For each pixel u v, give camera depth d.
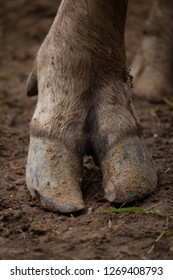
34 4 8.26
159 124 5.57
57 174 3.89
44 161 3.91
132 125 4.02
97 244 3.63
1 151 4.93
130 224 3.81
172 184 4.22
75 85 3.98
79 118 3.98
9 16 8.09
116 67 4.06
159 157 4.77
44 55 4.08
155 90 6.06
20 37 7.65
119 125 3.98
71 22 3.96
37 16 8.09
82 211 3.92
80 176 3.98
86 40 3.95
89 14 3.93
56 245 3.64
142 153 4.00
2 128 5.44
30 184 3.98
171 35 6.18
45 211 3.95
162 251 3.56
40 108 4.03
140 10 8.16
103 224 3.81
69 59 3.97
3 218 3.89
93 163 4.53
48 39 4.09
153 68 6.17
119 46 4.05
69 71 3.98
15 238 3.73
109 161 3.95
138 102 6.05
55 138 3.93
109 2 3.93
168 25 6.17
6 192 4.24
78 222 3.83
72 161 3.94
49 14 8.09
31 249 3.62
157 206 3.96
